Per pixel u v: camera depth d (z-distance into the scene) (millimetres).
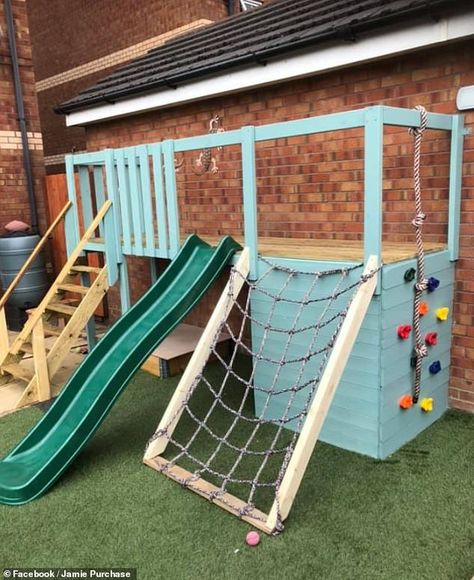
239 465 3000
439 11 2984
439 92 3311
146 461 3025
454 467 2867
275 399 3441
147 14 8281
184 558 2262
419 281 3041
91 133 6172
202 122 4871
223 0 7891
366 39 3383
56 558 2297
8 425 3701
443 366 3457
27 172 6781
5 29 6445
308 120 2865
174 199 3793
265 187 4496
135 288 6160
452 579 2088
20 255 6207
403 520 2445
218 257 3510
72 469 3012
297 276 3152
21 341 4332
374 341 2861
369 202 2715
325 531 2391
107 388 3039
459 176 3277
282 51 3758
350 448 3094
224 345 4945
